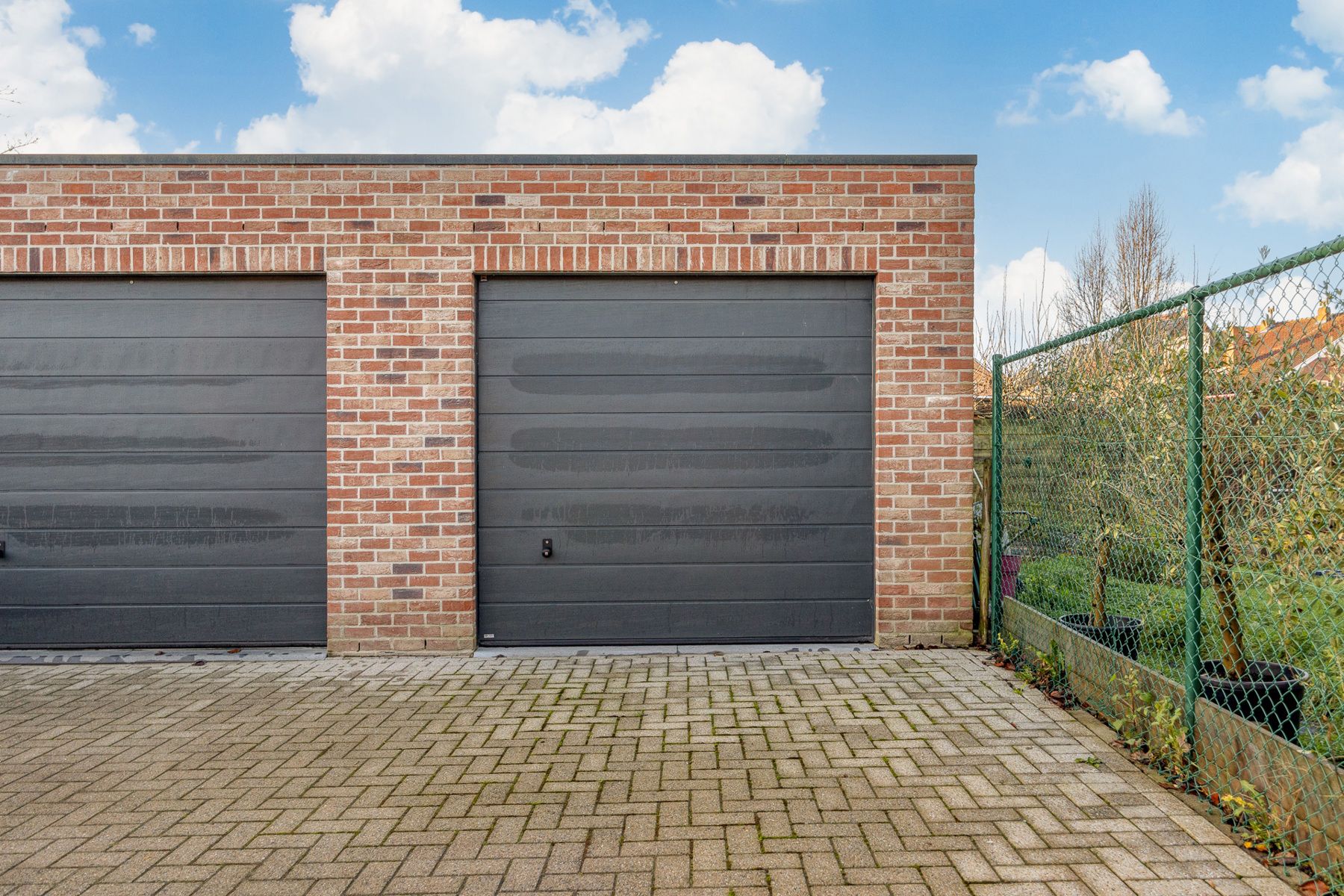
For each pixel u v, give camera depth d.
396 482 5.45
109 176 5.43
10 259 5.40
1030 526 5.14
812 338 5.61
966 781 3.26
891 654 5.33
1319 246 2.48
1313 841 2.53
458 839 2.82
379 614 5.44
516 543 5.56
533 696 4.49
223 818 3.00
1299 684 3.10
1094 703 4.07
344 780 3.35
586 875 2.57
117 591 5.52
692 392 5.59
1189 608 3.20
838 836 2.81
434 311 5.45
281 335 5.55
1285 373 2.82
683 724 4.00
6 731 3.98
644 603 5.59
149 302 5.55
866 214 5.50
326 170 5.45
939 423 5.50
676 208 5.50
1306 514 2.74
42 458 5.52
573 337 5.59
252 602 5.55
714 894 2.45
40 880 2.56
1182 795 3.10
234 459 5.54
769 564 5.59
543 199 5.48
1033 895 2.42
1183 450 3.47
